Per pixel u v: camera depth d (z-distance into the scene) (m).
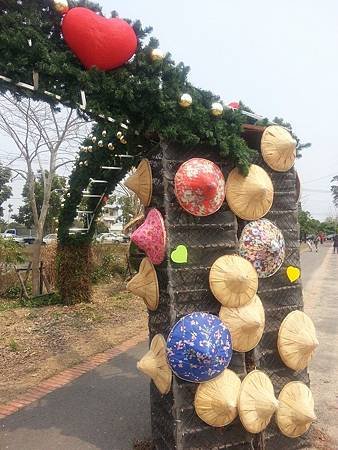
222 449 3.12
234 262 3.13
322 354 5.95
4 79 2.67
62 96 2.82
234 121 3.22
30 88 2.73
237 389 3.06
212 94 3.20
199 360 2.88
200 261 3.14
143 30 2.99
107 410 4.21
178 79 3.07
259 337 3.16
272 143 3.37
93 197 8.05
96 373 5.26
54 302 9.61
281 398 3.28
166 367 3.08
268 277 3.35
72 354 6.01
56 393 4.65
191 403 3.04
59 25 2.84
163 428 3.27
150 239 3.13
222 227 3.21
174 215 3.08
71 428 3.85
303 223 44.47
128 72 2.99
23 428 3.87
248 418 3.03
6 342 6.66
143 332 7.14
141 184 3.40
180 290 3.06
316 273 16.56
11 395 4.61
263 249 3.22
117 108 3.06
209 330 2.95
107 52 2.83
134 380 5.01
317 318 8.27
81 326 7.60
